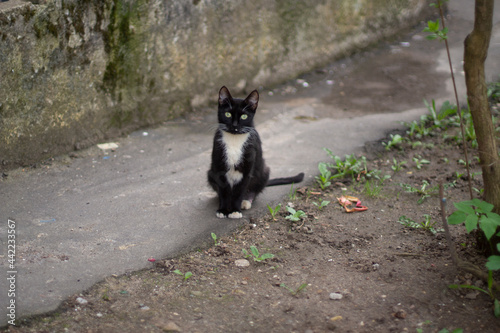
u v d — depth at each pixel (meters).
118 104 6.13
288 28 7.89
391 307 3.31
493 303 3.29
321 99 7.52
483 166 3.53
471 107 3.49
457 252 3.86
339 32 8.67
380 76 8.16
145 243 4.08
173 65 6.55
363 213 4.61
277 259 3.90
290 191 5.04
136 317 3.21
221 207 4.60
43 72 5.25
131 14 5.85
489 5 3.21
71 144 5.76
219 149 4.56
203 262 3.86
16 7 4.84
